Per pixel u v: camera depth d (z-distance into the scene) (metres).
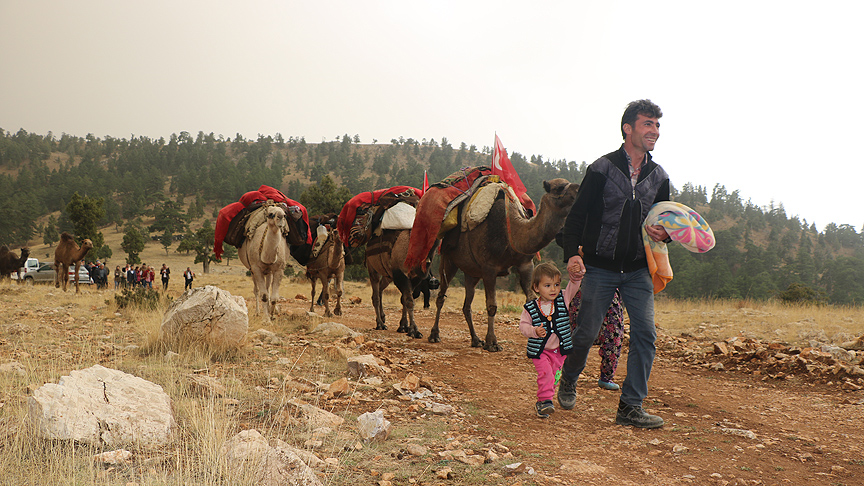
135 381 4.07
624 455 3.64
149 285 31.48
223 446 2.99
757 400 5.62
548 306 4.59
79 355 6.23
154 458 3.04
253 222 10.95
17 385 4.54
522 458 3.45
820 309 15.82
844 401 5.57
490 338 8.67
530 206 9.03
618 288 4.50
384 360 6.86
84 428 3.25
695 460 3.58
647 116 4.20
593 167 4.38
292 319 10.95
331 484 2.82
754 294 144.25
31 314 11.41
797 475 3.35
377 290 11.81
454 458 3.35
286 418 3.93
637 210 4.30
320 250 14.11
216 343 6.70
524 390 5.71
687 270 171.00
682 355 8.69
